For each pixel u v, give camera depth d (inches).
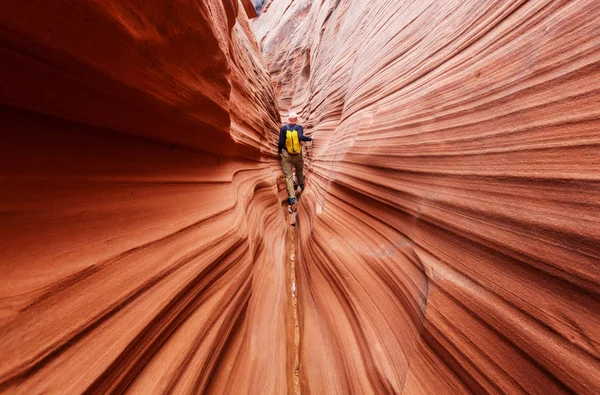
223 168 136.6
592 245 43.5
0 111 44.5
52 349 37.1
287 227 278.8
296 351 133.0
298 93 658.2
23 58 39.2
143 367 53.4
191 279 70.8
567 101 51.7
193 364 64.7
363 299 106.4
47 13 34.6
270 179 274.8
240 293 101.1
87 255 47.8
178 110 82.6
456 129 78.3
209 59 83.8
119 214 59.3
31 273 38.4
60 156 51.2
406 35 143.6
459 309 63.5
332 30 425.7
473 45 84.9
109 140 65.4
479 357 57.0
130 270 54.9
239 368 89.1
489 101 69.7
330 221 159.9
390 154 110.0
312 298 145.7
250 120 211.3
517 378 50.2
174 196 82.9
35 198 44.0
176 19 58.9
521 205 55.2
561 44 56.0
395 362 78.8
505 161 60.6
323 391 98.9
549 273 48.5
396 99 124.6
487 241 60.8
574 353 43.3
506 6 76.4
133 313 51.8
